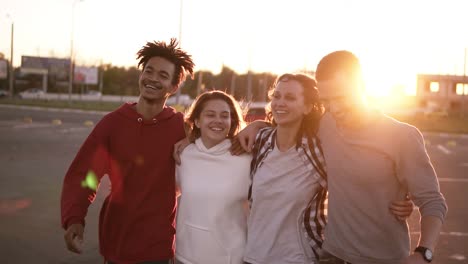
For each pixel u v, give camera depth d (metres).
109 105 53.09
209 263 3.23
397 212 2.60
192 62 3.37
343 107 2.63
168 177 3.27
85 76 73.12
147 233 3.18
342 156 2.67
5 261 5.59
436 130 31.70
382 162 2.58
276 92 3.04
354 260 2.71
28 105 49.12
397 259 2.71
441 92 72.12
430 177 2.52
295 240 3.02
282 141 3.07
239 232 3.28
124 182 3.21
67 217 3.04
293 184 3.00
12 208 8.07
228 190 3.22
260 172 3.12
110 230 3.24
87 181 3.18
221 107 3.29
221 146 3.29
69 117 33.97
